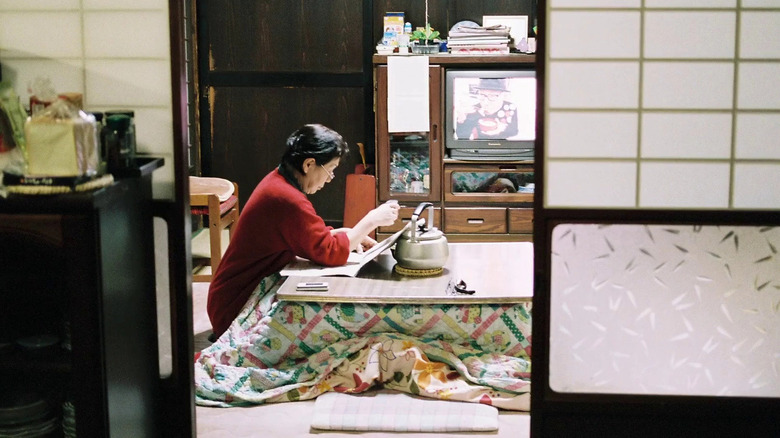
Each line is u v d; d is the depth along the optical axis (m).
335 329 3.40
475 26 5.93
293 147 3.71
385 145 5.87
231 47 6.22
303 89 6.25
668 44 2.50
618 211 2.55
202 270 5.26
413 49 5.82
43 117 2.21
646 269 2.60
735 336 2.62
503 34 5.79
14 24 2.65
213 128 6.33
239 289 3.68
